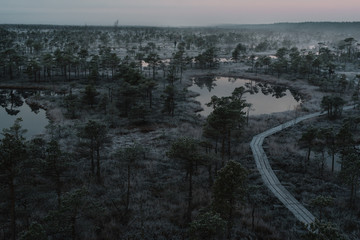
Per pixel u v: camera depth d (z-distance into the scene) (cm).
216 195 2605
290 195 3712
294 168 4606
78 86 10844
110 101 8806
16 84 11175
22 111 8400
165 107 7925
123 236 2673
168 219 3044
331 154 4988
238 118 4578
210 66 17088
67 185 3731
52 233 2445
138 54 14975
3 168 2272
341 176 3575
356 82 12450
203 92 11375
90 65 12550
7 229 2686
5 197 2862
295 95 11381
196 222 2144
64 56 12075
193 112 8394
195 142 3200
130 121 7144
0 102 9300
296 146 5778
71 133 5894
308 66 14562
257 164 4741
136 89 7638
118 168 4422
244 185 3309
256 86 13075
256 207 3384
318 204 2800
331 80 12306
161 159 4900
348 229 2894
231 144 5759
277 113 8338
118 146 5572
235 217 3125
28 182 3356
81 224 2836
